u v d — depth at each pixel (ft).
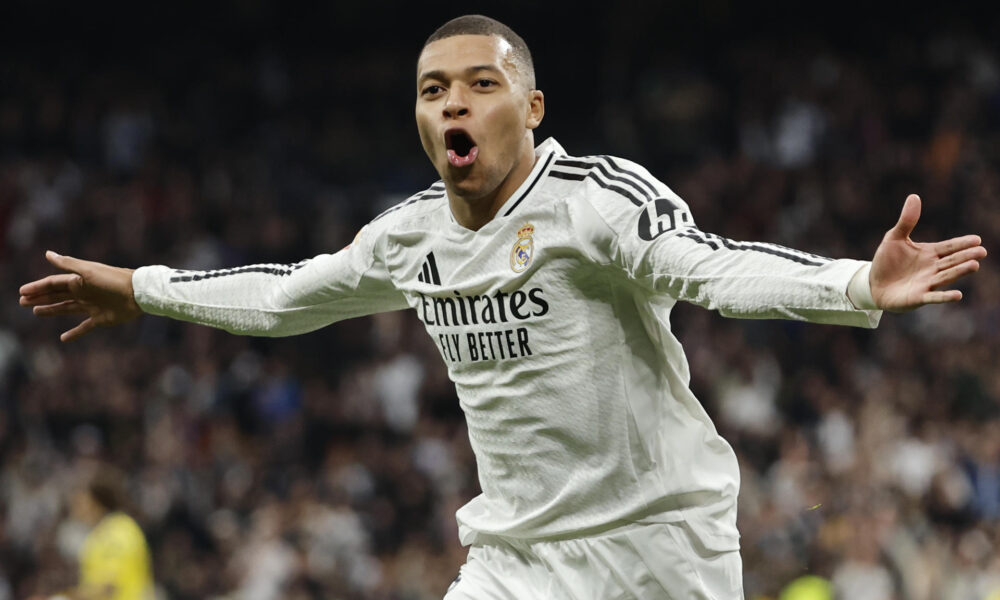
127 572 60.49
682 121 135.85
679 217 22.86
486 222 24.70
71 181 129.49
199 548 86.38
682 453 24.97
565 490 24.94
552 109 146.00
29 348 106.63
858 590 71.97
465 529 27.73
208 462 93.56
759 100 137.28
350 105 142.61
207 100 141.38
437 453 94.53
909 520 82.12
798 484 85.05
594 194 23.59
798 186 126.52
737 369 99.91
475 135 23.91
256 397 101.96
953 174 125.70
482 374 25.26
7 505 90.84
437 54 24.39
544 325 24.20
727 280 21.50
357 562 82.84
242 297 29.37
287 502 89.30
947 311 106.83
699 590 25.04
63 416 100.07
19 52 146.51
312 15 151.74
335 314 28.84
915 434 92.68
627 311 24.29
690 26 146.92
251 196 130.11
